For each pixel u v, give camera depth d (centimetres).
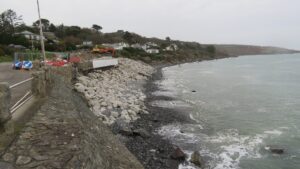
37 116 982
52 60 3597
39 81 1312
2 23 7569
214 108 3053
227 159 1680
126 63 6938
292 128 2330
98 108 2430
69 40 9969
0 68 2928
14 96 1364
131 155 1299
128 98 3177
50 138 814
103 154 955
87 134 945
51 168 662
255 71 8456
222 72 8181
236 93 4150
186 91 4312
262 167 1590
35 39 7650
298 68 9456
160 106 3056
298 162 1658
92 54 7306
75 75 3291
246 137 2088
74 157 721
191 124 2372
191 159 1594
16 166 656
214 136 2088
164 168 1492
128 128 2011
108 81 4203
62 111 1123
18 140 774
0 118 789
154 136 1992
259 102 3450
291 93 4153
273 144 1941
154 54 12812
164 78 6388
